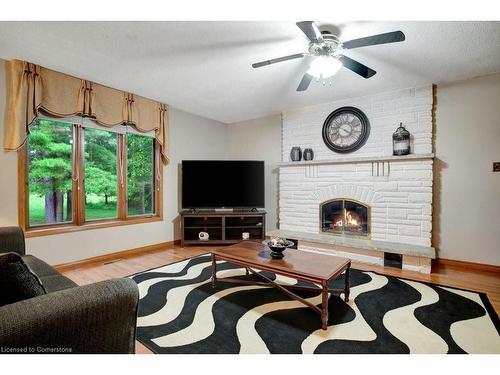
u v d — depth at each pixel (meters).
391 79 3.18
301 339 1.73
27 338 0.86
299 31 2.16
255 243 2.86
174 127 4.44
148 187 4.21
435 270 3.12
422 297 2.36
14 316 0.85
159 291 2.47
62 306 0.94
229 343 1.69
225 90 3.56
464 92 3.21
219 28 2.13
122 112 3.59
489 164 3.10
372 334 1.79
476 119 3.15
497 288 2.56
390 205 3.54
